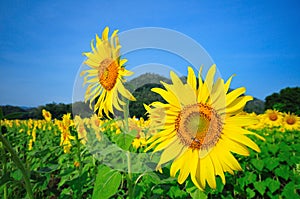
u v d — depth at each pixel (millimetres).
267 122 2170
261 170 1215
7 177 487
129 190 491
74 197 761
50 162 748
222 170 452
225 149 457
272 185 1152
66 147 1158
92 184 871
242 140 456
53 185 1174
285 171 1178
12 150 480
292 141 1712
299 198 1022
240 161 1296
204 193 473
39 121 3379
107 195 464
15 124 3537
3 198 635
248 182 1176
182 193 733
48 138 2250
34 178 573
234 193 1176
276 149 1292
